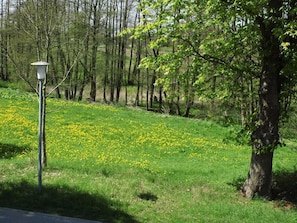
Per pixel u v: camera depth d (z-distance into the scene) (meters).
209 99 14.87
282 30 11.85
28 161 15.83
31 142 20.61
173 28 13.58
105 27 46.09
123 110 34.66
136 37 14.05
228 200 13.30
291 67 12.88
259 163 13.72
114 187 13.16
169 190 14.05
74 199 11.41
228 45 14.10
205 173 17.61
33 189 11.97
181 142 24.55
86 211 10.64
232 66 14.34
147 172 16.50
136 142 23.31
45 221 9.62
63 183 12.87
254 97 14.98
